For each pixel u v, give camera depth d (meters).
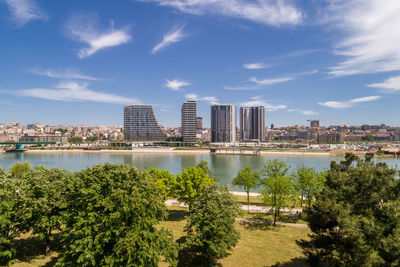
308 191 53.62
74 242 24.48
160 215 29.72
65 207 30.50
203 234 29.84
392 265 15.48
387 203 18.11
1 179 27.80
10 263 28.80
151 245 25.78
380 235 16.23
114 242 25.09
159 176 56.75
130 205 24.50
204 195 34.38
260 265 31.75
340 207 21.70
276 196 51.59
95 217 24.70
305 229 46.69
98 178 27.30
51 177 33.78
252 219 53.22
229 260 33.16
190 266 31.56
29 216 27.27
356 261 17.69
